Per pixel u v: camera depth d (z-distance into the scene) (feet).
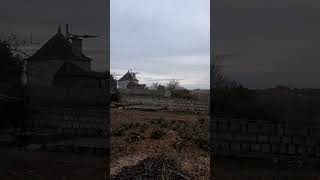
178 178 17.48
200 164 19.22
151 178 17.80
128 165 19.25
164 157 20.07
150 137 26.99
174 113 41.60
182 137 26.30
